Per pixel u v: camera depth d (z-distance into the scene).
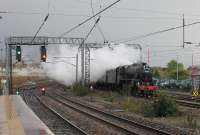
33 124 32.84
